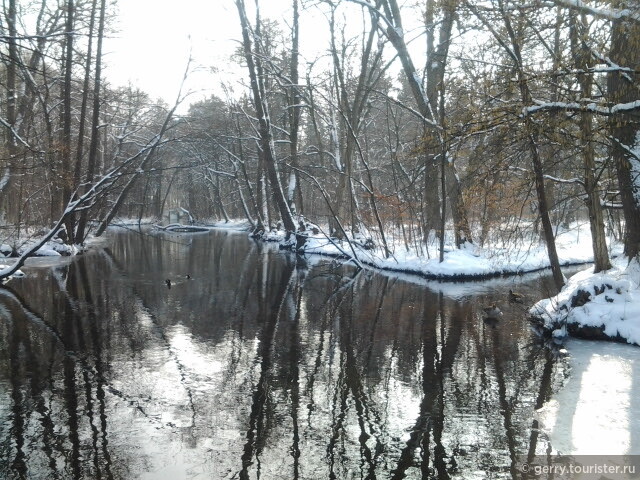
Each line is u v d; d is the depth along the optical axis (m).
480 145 10.82
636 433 6.34
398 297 15.33
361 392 7.82
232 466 5.75
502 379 8.32
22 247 23.34
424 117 18.78
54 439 6.29
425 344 10.34
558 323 10.88
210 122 35.59
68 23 21.47
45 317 12.23
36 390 7.79
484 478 5.46
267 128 27.38
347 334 11.07
